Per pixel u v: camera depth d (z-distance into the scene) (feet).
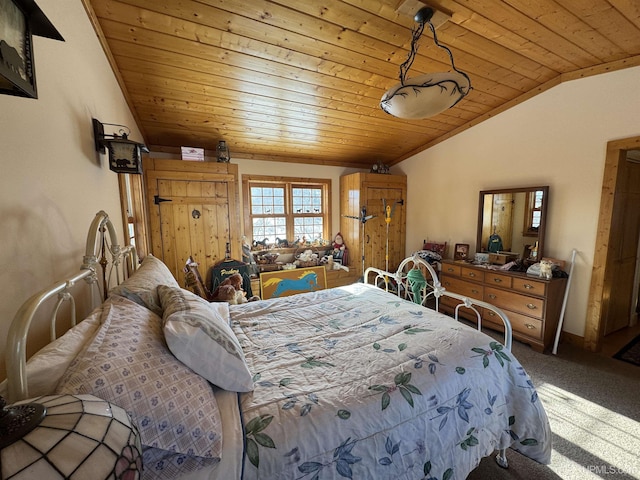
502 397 4.20
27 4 2.05
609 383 7.11
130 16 5.59
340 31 6.42
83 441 1.35
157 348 2.79
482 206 11.23
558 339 8.63
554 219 9.42
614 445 5.23
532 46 7.27
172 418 2.34
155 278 4.65
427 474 3.37
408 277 7.32
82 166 4.22
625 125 7.84
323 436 2.87
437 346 4.33
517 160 10.29
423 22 6.06
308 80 8.12
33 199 2.89
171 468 2.34
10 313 2.47
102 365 2.24
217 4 5.52
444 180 12.97
